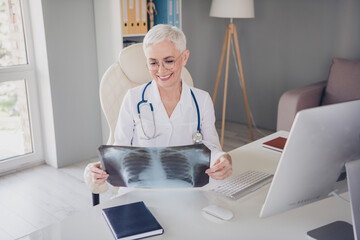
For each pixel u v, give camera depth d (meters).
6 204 2.54
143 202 1.19
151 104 1.49
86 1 3.02
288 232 1.04
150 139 1.51
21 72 2.94
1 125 2.97
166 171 1.19
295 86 3.82
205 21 4.05
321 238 1.00
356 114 0.93
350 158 0.98
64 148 3.12
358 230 0.90
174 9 3.23
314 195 1.01
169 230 1.05
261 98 4.10
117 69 1.80
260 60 4.01
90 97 3.21
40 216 2.39
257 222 1.09
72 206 2.52
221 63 3.62
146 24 3.10
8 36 2.87
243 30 4.07
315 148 0.90
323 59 3.57
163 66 1.34
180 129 1.52
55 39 2.90
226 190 1.27
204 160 1.17
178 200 1.22
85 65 3.12
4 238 2.16
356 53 3.35
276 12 3.77
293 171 0.91
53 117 3.00
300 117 0.85
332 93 3.09
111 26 2.97
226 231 1.05
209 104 1.58
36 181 2.88
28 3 2.88
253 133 3.98
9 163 3.00
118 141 1.53
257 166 1.50
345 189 1.07
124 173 1.20
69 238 1.01
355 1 3.26
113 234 1.03
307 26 3.60
